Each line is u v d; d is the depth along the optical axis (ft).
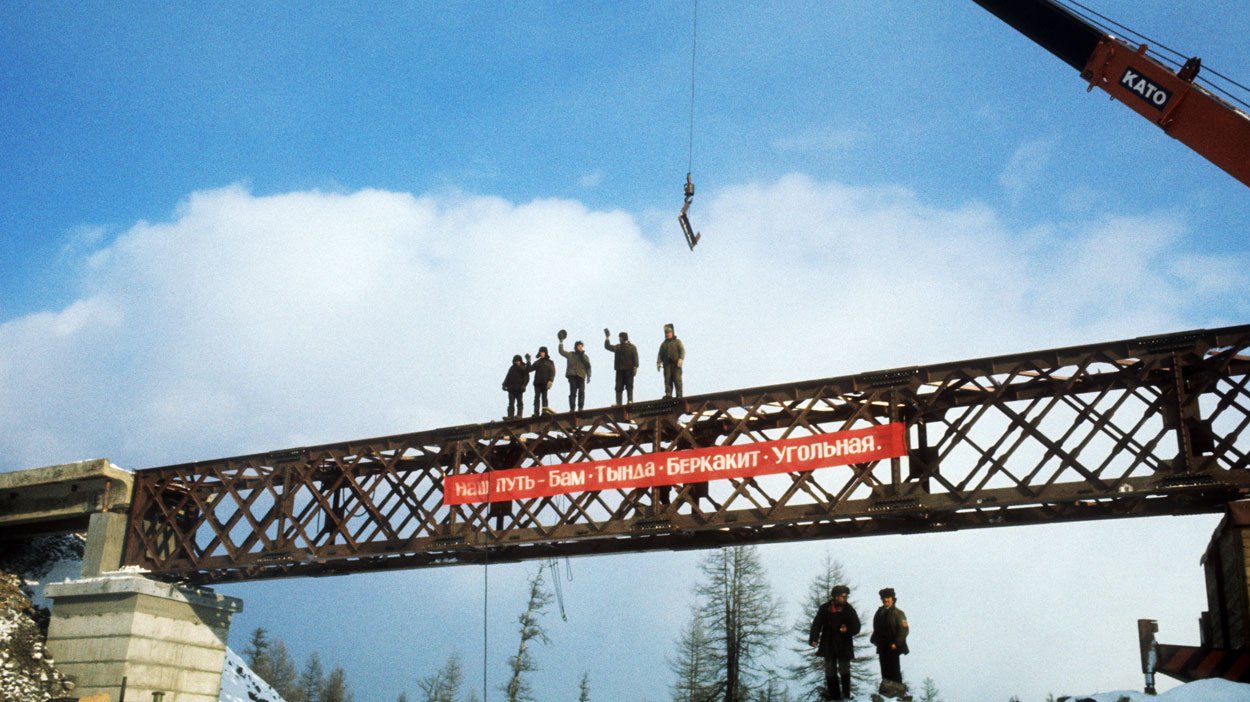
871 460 80.59
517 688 161.07
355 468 104.88
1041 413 77.25
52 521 119.75
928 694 190.19
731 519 84.48
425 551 95.66
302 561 100.12
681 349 91.30
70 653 105.50
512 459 98.73
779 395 86.07
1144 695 56.49
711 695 148.46
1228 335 73.00
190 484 108.37
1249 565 68.74
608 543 92.07
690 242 91.56
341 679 341.21
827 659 58.29
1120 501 76.38
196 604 110.32
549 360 97.50
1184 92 73.10
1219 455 71.92
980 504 77.15
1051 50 78.64
